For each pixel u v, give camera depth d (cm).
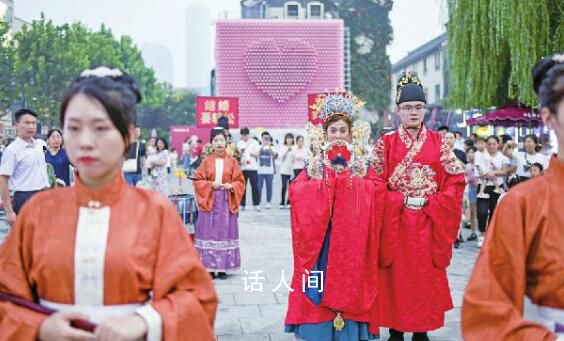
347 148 432
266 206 1465
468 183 921
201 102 2316
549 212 188
